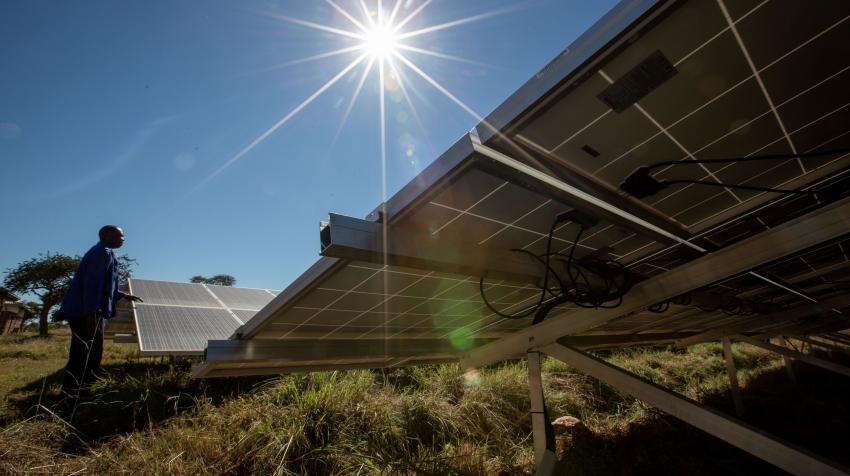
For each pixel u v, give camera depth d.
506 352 3.42
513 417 5.09
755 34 1.27
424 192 1.73
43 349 8.94
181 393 4.77
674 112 1.55
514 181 1.70
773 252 2.07
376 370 6.25
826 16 1.24
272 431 3.60
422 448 3.90
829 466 2.07
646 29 1.19
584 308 2.86
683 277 2.41
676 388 7.44
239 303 9.38
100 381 4.38
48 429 3.42
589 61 1.26
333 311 2.72
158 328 6.12
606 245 2.60
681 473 3.76
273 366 3.10
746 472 3.74
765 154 1.93
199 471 3.13
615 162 1.77
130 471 3.01
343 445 3.68
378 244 1.85
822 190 2.14
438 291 2.72
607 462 3.98
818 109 1.69
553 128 1.52
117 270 4.87
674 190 2.06
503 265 2.38
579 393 6.04
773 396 6.66
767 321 5.72
